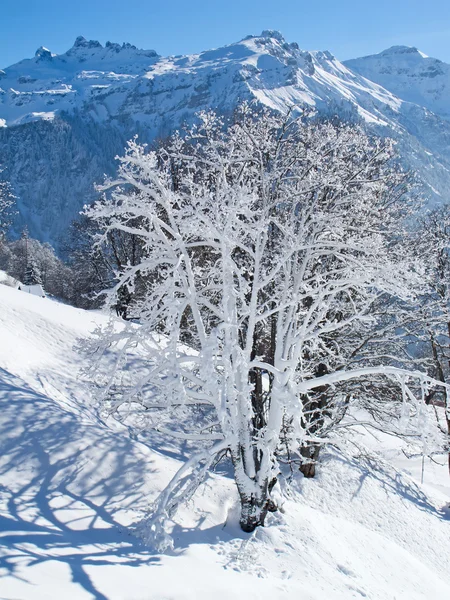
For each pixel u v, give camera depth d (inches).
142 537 373.4
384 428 734.5
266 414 581.0
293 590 339.3
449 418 728.3
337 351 623.5
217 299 569.0
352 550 479.8
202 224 422.9
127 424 624.1
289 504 520.1
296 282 489.4
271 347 559.8
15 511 360.5
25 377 596.7
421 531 654.5
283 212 565.3
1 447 435.2
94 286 1395.2
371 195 579.8
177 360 376.8
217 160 498.9
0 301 783.1
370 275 456.4
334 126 626.5
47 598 239.9
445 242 666.8
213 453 402.0
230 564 364.8
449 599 460.4
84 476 439.8
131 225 850.1
